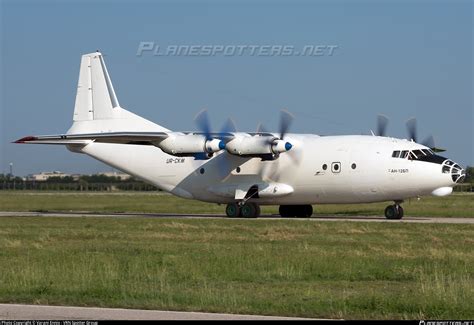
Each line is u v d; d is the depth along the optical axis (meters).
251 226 83.69
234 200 105.38
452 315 34.19
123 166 112.81
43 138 102.94
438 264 50.94
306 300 38.03
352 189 96.31
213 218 101.00
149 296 39.22
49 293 40.47
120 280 44.88
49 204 154.50
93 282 43.88
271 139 96.75
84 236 74.25
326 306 36.12
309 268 49.50
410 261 52.72
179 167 108.25
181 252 59.28
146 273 47.47
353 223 86.06
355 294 40.09
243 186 102.06
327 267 49.81
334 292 40.97
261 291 41.25
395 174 93.31
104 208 139.62
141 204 154.12
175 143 99.38
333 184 97.00
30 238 72.31
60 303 37.66
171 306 36.56
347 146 96.81
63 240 70.50
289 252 58.34
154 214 117.25
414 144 95.25
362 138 97.69
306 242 66.62
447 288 39.91
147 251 60.09
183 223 89.31
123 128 111.94
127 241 69.50
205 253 58.19
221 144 97.69
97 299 38.50
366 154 95.00
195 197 108.31
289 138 99.19
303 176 98.56
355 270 48.50
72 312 35.16
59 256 56.62
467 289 39.41
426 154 93.88
